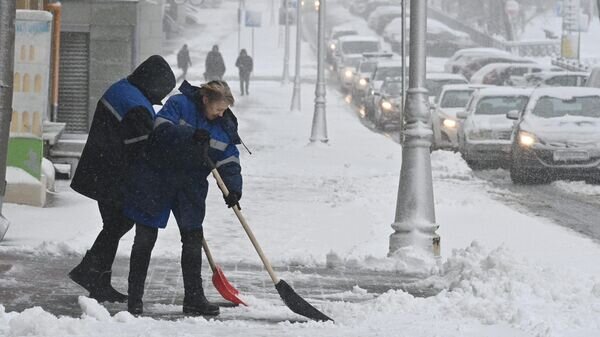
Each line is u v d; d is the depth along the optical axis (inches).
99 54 2257.6
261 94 5177.2
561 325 754.2
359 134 3351.4
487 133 2502.5
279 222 1517.0
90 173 861.2
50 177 1686.8
